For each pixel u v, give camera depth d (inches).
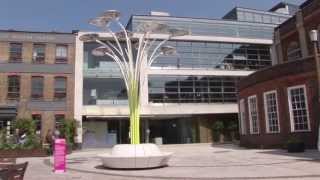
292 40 1373.0
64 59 1579.7
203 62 1847.9
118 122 1707.7
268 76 1051.9
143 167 639.8
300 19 1295.5
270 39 1968.5
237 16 2196.1
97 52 780.0
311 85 920.3
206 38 1862.7
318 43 1206.9
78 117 1553.9
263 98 1077.8
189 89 1786.4
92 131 1658.5
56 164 645.3
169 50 837.2
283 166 600.1
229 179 492.7
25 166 376.2
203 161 750.5
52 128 1523.1
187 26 1875.0
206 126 1811.0
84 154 1147.9
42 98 1534.2
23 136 1133.7
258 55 1951.3
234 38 1905.8
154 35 1739.7
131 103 694.5
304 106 941.2
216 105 1785.2
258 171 554.6
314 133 903.7
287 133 976.3
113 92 1674.5
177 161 766.5
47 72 1552.7
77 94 1568.7
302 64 945.5
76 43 1599.4
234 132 1824.6
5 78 1513.3
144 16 1841.8
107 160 658.2
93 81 1663.4
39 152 1055.0
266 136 1059.9
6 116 1485.0
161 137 1802.4
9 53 1531.7
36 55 1553.9
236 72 1866.4
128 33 773.9
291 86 975.6
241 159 755.4
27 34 1556.3
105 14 721.6
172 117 1823.3
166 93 1745.8
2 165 393.4
